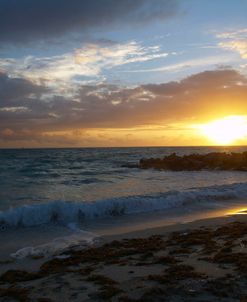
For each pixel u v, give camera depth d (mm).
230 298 5734
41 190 26656
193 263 7785
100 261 8484
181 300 5711
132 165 57344
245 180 36969
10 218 13430
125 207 16734
